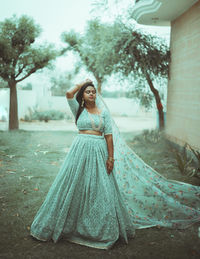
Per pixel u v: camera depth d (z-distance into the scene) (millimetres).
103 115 2914
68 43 13203
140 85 9688
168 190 3562
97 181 2773
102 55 9102
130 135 10609
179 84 7590
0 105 14578
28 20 10594
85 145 2816
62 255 2609
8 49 10242
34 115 17359
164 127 9703
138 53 8688
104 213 2703
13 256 2578
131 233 2910
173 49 8312
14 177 4918
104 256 2604
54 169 5496
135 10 8227
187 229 3121
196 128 6199
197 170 4953
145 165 3553
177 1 6586
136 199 3434
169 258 2588
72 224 2793
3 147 7402
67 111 20859
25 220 3279
